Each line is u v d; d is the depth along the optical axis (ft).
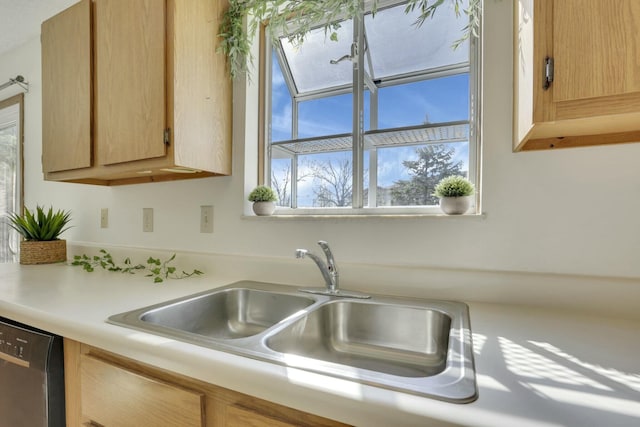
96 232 5.87
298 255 3.32
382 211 3.98
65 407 2.59
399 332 3.05
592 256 2.82
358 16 3.99
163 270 4.77
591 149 2.81
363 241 3.69
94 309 2.76
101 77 4.14
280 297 3.53
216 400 1.87
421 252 3.43
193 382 1.95
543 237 2.97
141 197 5.28
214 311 3.53
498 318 2.61
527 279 2.95
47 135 4.76
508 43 3.09
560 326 2.42
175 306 3.04
